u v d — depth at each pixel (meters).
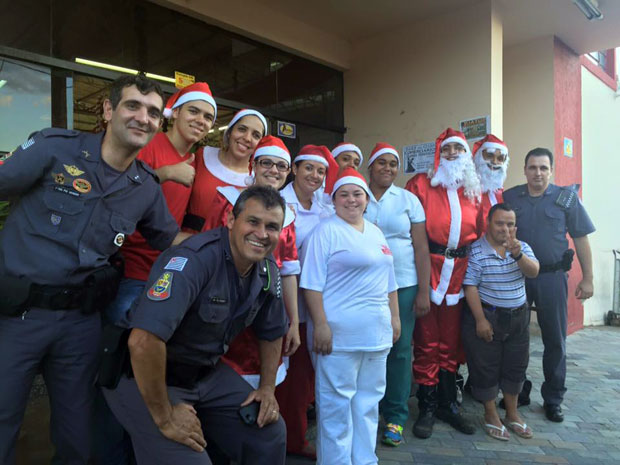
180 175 2.13
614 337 6.32
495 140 3.56
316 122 5.38
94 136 1.83
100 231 1.77
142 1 3.85
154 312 1.51
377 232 2.60
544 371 3.50
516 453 2.88
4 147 3.23
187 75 4.18
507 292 3.04
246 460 1.81
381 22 5.08
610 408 3.67
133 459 2.13
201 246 1.68
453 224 3.09
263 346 1.98
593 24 5.37
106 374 1.58
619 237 8.06
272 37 4.73
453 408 3.29
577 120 6.25
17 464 2.21
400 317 3.02
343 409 2.38
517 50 5.93
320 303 2.40
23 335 1.68
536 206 3.56
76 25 3.48
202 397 1.77
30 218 1.70
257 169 2.46
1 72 3.19
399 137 5.28
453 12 4.83
